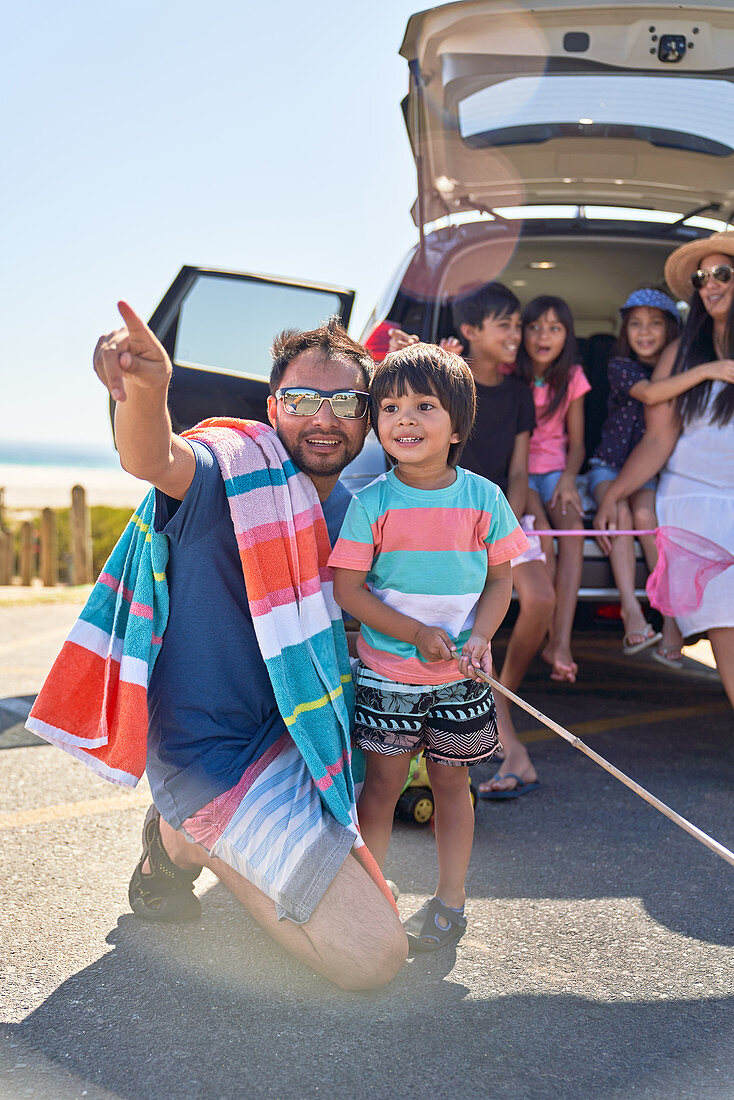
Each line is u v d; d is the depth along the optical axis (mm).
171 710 2104
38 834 2844
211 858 2059
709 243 3406
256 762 2064
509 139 3811
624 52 3500
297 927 1930
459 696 2234
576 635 4340
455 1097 1649
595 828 2918
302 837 1923
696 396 3406
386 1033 1844
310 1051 1782
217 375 4109
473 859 2684
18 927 2266
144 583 2041
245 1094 1656
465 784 2285
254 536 2031
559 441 3871
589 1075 1715
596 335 4508
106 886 2496
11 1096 1646
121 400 1685
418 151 3902
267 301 4191
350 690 2270
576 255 4484
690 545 3305
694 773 3449
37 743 3797
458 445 2258
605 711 4375
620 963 2107
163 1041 1814
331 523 2377
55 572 10180
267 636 2021
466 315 3480
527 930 2262
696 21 3422
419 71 3645
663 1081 1698
